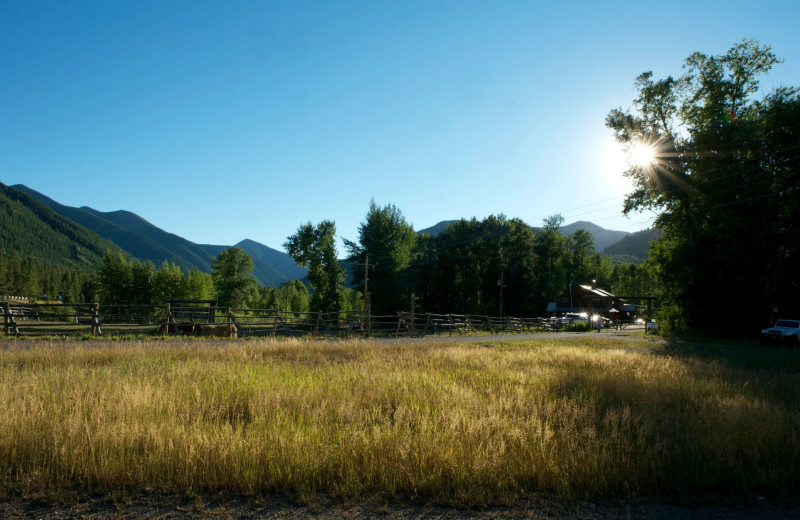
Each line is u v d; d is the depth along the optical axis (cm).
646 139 3850
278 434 534
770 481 491
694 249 3675
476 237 7544
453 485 461
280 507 420
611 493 466
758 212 3328
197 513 405
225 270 8900
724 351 2359
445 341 2397
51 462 469
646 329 4600
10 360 1074
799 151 3228
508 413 682
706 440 569
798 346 2788
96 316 1961
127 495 432
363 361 1302
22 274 12669
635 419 646
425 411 658
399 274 6175
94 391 714
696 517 421
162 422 560
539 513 421
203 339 1981
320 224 6762
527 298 7569
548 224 8731
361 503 430
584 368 1291
